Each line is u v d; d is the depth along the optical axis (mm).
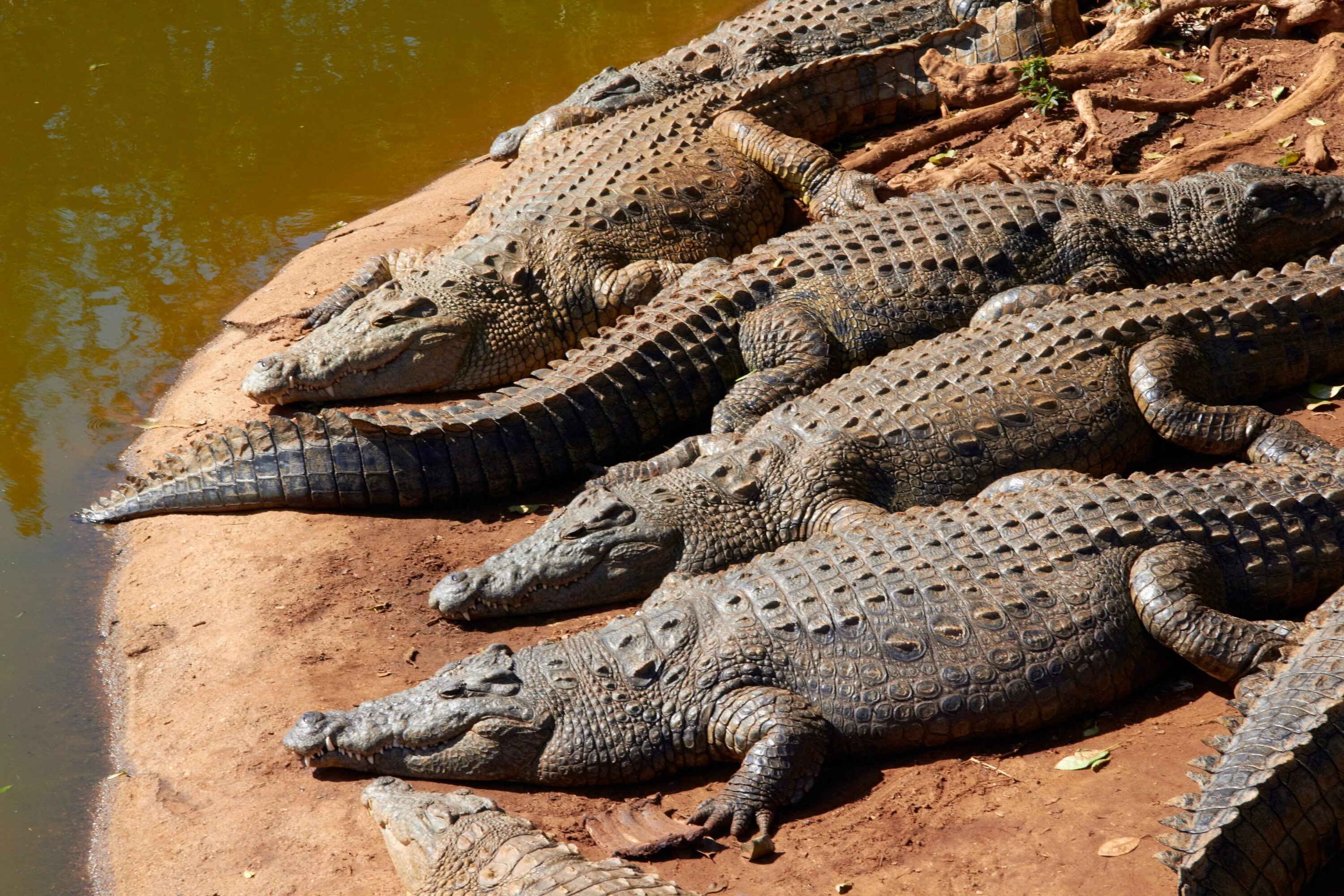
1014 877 4641
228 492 7801
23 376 9984
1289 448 6664
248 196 13047
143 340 10547
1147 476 6086
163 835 5430
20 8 17828
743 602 5680
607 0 17984
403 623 6727
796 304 8328
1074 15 11820
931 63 11375
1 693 6566
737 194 10359
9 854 5477
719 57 12000
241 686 6277
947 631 5414
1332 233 8578
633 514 6719
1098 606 5504
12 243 12109
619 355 8125
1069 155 10062
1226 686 5523
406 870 4867
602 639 5746
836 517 6613
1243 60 10797
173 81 15539
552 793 5578
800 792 5246
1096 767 5164
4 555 7793
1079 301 7562
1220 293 7441
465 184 12734
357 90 15227
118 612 7180
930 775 5316
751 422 7941
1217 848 4066
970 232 8484
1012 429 6914
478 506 7953
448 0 18016
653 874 4590
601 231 9547
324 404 9125
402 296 9148
